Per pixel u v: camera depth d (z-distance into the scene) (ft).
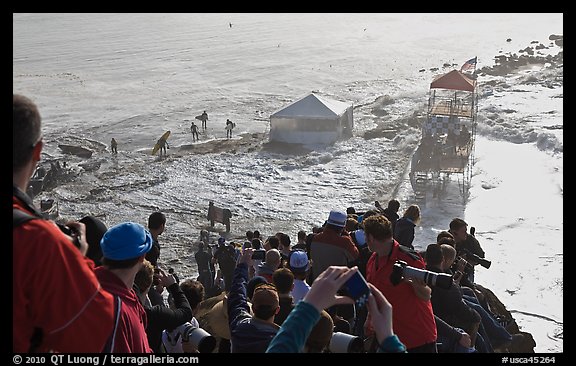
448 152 96.02
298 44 307.17
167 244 88.22
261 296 14.08
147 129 161.89
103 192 111.24
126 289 11.56
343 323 19.04
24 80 232.73
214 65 255.50
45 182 115.24
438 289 20.95
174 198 107.45
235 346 13.97
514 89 172.65
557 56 234.38
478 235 76.38
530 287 57.31
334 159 125.39
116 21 404.77
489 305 31.40
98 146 146.61
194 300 20.26
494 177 99.91
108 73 243.60
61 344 7.72
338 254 25.12
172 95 205.16
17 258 7.14
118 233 11.58
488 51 279.69
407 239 30.76
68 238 8.14
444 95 180.34
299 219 96.58
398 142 133.49
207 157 131.13
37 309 7.41
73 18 418.92
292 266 20.02
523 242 72.28
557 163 104.32
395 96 188.24
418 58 266.36
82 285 7.62
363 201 102.27
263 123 164.66
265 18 408.46
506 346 25.46
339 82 220.64
